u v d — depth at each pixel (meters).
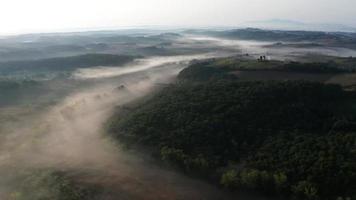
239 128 116.50
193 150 106.19
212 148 106.50
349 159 88.12
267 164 94.44
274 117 122.56
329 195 79.06
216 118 122.12
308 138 104.75
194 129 116.50
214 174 93.88
